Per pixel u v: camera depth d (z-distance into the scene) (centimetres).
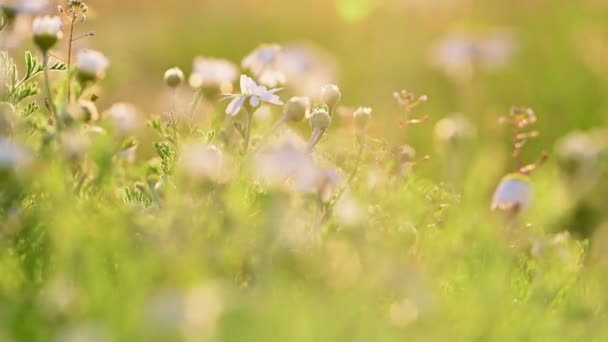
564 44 186
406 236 76
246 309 70
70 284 71
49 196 76
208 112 85
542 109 157
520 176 80
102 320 69
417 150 136
